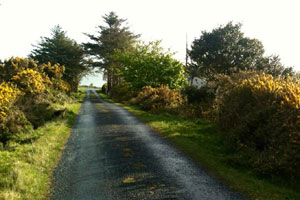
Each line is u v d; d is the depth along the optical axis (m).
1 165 6.55
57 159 7.45
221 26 38.41
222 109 10.04
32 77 17.23
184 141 9.43
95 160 7.30
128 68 29.62
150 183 5.62
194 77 43.88
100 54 43.88
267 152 6.68
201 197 4.93
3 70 17.75
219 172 6.32
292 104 6.68
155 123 13.11
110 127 12.12
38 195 5.07
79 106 23.50
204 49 37.62
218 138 9.72
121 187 5.43
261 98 8.12
